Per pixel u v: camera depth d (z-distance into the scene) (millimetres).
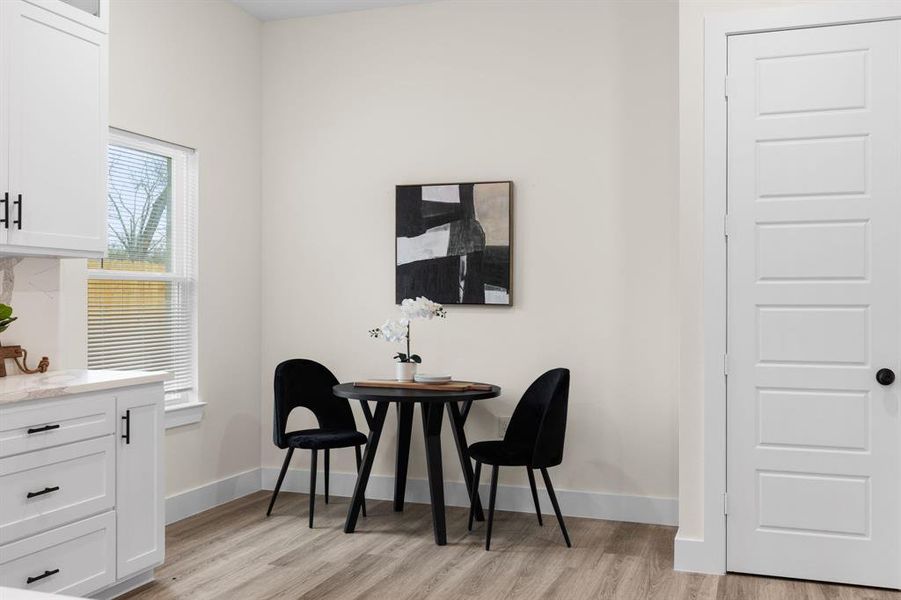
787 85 3297
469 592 3139
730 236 3363
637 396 4215
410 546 3748
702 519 3416
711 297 3381
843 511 3238
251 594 3107
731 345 3369
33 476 2672
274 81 4945
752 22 3324
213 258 4527
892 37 3172
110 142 3861
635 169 4223
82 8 3197
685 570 3410
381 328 4188
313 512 4156
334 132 4832
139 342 4047
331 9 4762
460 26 4570
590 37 4309
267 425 4945
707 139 3385
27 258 3307
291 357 4918
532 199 4414
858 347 3217
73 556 2824
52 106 3047
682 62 3428
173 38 4199
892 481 3176
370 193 4762
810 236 3271
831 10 3232
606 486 4270
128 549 3068
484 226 4461
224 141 4621
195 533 3959
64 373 3262
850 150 3225
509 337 4457
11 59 2865
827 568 3260
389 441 4719
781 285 3307
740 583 3260
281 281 4930
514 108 4457
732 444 3369
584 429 4309
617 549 3715
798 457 3289
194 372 4402
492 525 3996
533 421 4004
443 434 4578
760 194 3330
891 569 3180
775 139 3311
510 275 4414
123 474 3049
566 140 4352
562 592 3141
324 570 3396
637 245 4219
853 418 3223
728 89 3361
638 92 4219
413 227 4605
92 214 3246
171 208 4277
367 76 4770
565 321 4352
